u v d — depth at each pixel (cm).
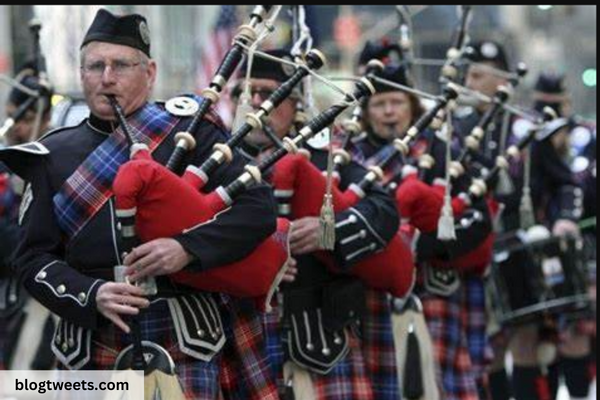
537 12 5825
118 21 1413
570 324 2606
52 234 1416
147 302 1358
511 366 2633
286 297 1680
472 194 1986
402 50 2041
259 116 1434
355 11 4716
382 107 1944
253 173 1391
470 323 2114
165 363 1381
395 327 1902
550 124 2433
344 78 1783
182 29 3781
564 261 2373
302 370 1689
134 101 1421
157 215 1355
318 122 1471
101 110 1413
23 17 3359
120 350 1402
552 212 2522
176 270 1352
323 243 1527
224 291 1406
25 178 1438
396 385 1822
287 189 1616
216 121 1443
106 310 1353
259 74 1681
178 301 1403
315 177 1628
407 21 2067
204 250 1359
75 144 1428
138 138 1410
